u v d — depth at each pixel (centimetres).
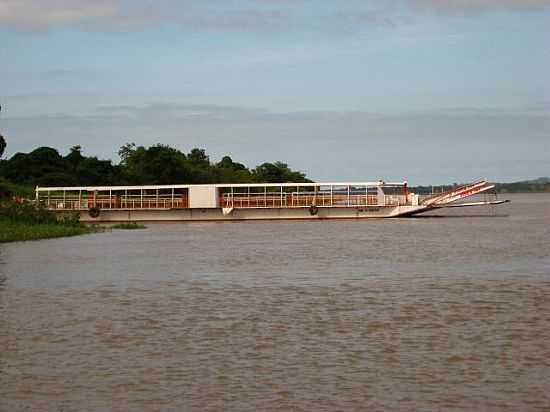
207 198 11362
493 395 2016
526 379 2147
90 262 5294
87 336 2716
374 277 4341
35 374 2225
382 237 7756
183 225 10450
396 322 2927
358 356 2402
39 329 2844
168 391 2067
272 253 5981
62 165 15100
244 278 4341
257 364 2320
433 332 2736
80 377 2195
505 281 4116
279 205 11369
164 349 2511
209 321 2983
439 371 2230
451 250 6178
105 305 3388
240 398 2008
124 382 2147
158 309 3266
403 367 2275
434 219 11856
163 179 16000
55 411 1923
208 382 2142
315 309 3238
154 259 5519
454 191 11619
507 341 2583
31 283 4166
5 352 2478
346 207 11419
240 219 11456
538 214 14450
